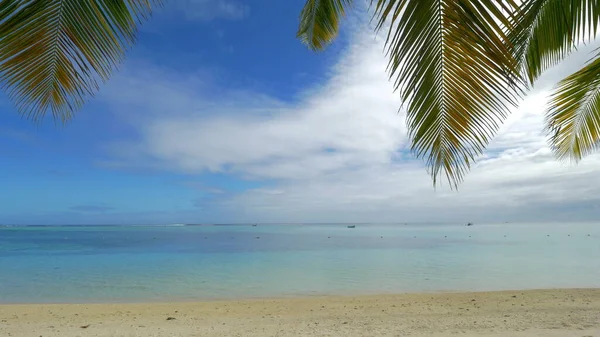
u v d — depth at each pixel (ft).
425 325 26.20
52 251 120.37
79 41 7.93
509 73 6.83
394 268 70.08
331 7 22.18
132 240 198.49
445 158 8.23
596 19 10.15
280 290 48.57
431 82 7.49
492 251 110.11
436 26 7.09
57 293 47.34
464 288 48.70
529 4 10.48
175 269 71.41
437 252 107.55
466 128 7.93
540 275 59.57
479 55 7.07
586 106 13.67
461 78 7.45
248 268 72.33
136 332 25.44
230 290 48.80
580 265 72.74
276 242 175.63
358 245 146.61
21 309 35.06
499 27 6.69
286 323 27.86
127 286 52.31
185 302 39.37
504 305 33.65
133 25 7.89
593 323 25.54
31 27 7.47
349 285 51.85
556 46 11.16
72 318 30.81
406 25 7.00
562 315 28.35
